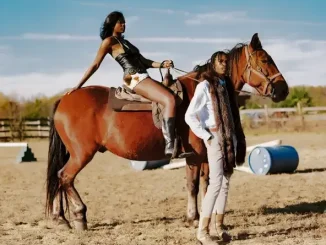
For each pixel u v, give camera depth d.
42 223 8.07
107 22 7.29
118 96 7.43
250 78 7.91
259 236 6.82
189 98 7.25
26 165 17.45
